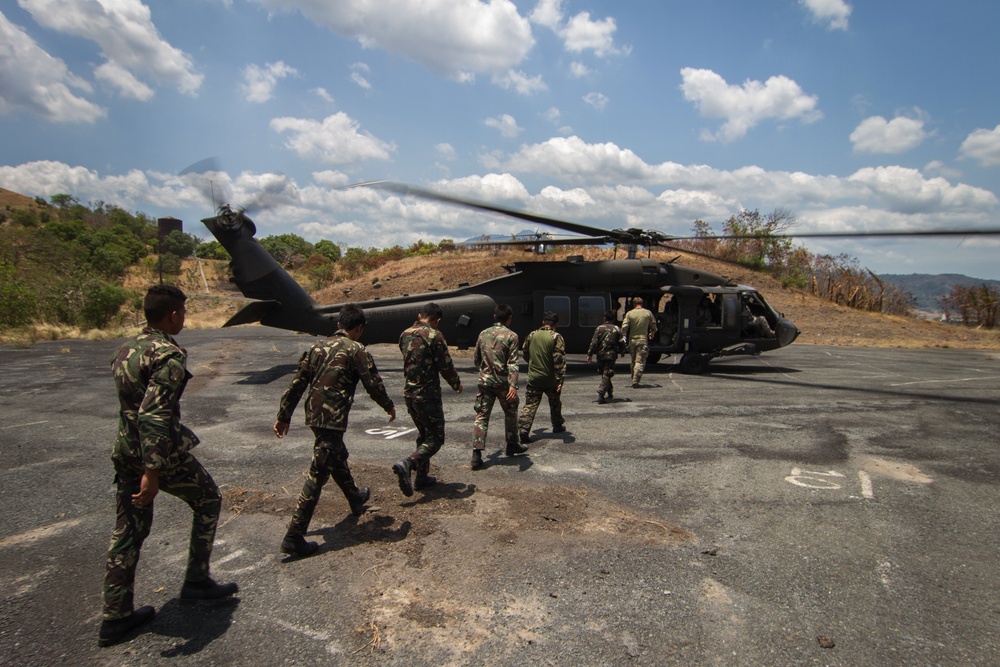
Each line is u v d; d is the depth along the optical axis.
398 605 3.08
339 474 3.95
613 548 3.73
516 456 5.82
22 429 7.01
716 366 13.65
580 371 12.53
